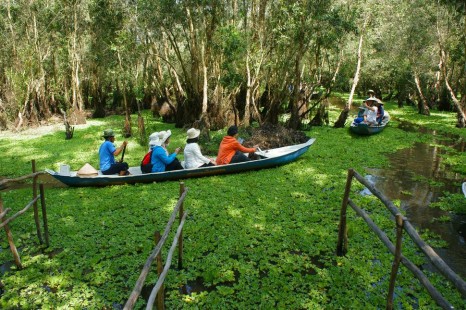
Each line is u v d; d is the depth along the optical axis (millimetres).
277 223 6703
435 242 5977
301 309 4422
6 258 5629
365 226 6500
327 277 5008
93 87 23250
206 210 7297
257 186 8648
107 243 6051
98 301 4602
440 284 4879
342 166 10375
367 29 16891
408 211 7289
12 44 19047
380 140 13977
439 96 24453
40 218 7000
